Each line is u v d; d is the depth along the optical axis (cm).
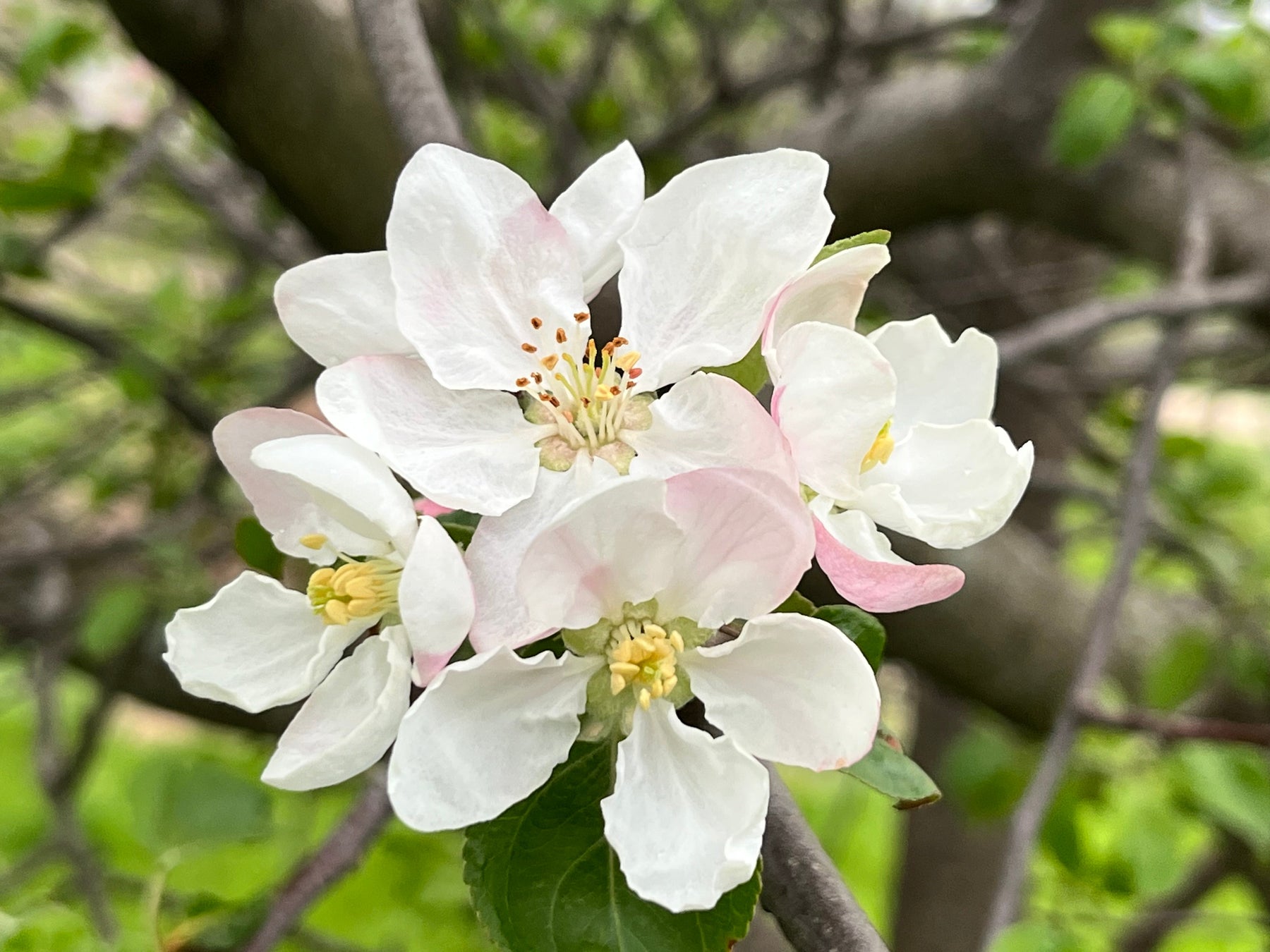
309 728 12
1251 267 29
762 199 12
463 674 11
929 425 14
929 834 47
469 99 32
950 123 31
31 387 38
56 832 29
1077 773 29
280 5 20
